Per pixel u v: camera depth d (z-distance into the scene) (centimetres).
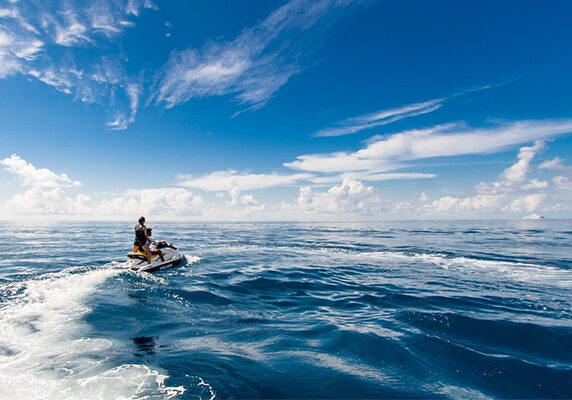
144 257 1132
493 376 400
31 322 585
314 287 948
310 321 626
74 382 367
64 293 797
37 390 349
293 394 351
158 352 461
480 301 776
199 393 347
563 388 373
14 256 1484
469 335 538
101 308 679
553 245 2227
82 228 4731
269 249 2016
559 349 483
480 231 4244
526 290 903
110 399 331
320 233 3906
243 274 1128
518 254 1725
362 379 388
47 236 2942
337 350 477
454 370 416
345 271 1226
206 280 1010
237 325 599
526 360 445
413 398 348
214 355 453
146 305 715
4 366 406
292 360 440
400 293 866
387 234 3647
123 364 418
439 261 1492
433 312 670
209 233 3834
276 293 876
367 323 610
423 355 459
